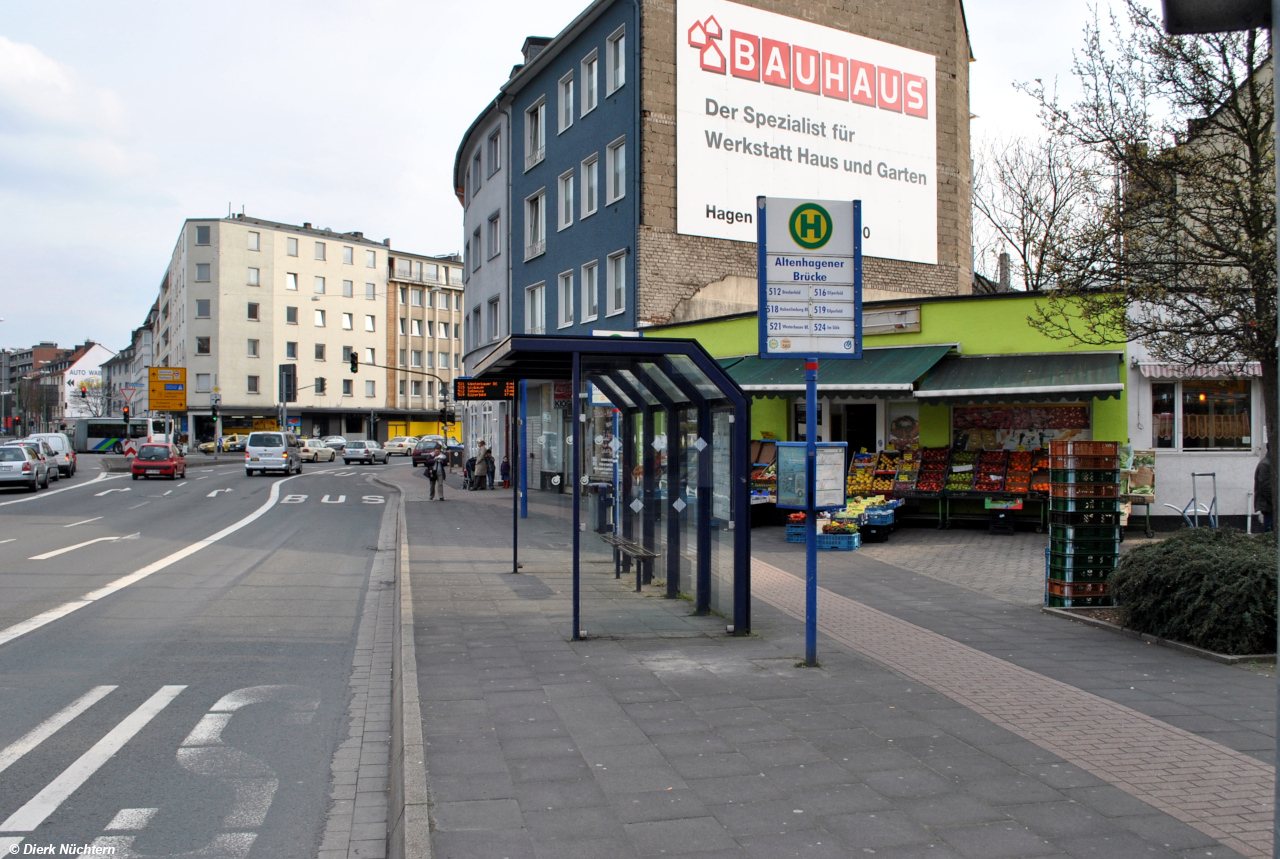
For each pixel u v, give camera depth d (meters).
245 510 23.72
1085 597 9.12
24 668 7.10
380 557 14.91
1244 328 7.64
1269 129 7.90
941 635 8.05
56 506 24.31
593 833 3.89
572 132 28.20
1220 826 3.94
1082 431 15.80
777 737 5.18
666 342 8.15
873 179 26.53
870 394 15.88
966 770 4.63
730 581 8.31
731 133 24.62
